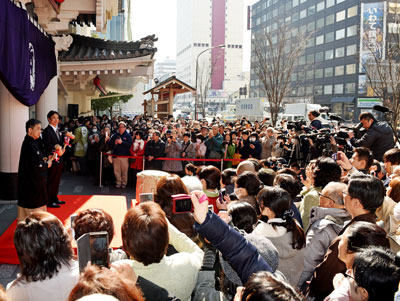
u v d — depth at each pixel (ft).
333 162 13.58
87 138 39.55
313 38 227.81
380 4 172.86
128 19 73.97
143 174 20.02
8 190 25.67
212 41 457.27
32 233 7.11
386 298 6.34
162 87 71.41
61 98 62.39
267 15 265.54
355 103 199.62
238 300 5.34
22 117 25.82
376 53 67.77
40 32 28.94
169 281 7.63
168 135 35.60
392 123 46.88
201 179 16.19
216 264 8.22
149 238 7.31
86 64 45.27
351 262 7.75
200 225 6.58
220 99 349.82
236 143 37.17
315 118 35.63
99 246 6.03
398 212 10.98
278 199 9.36
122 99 127.24
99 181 35.40
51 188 22.80
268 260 7.15
